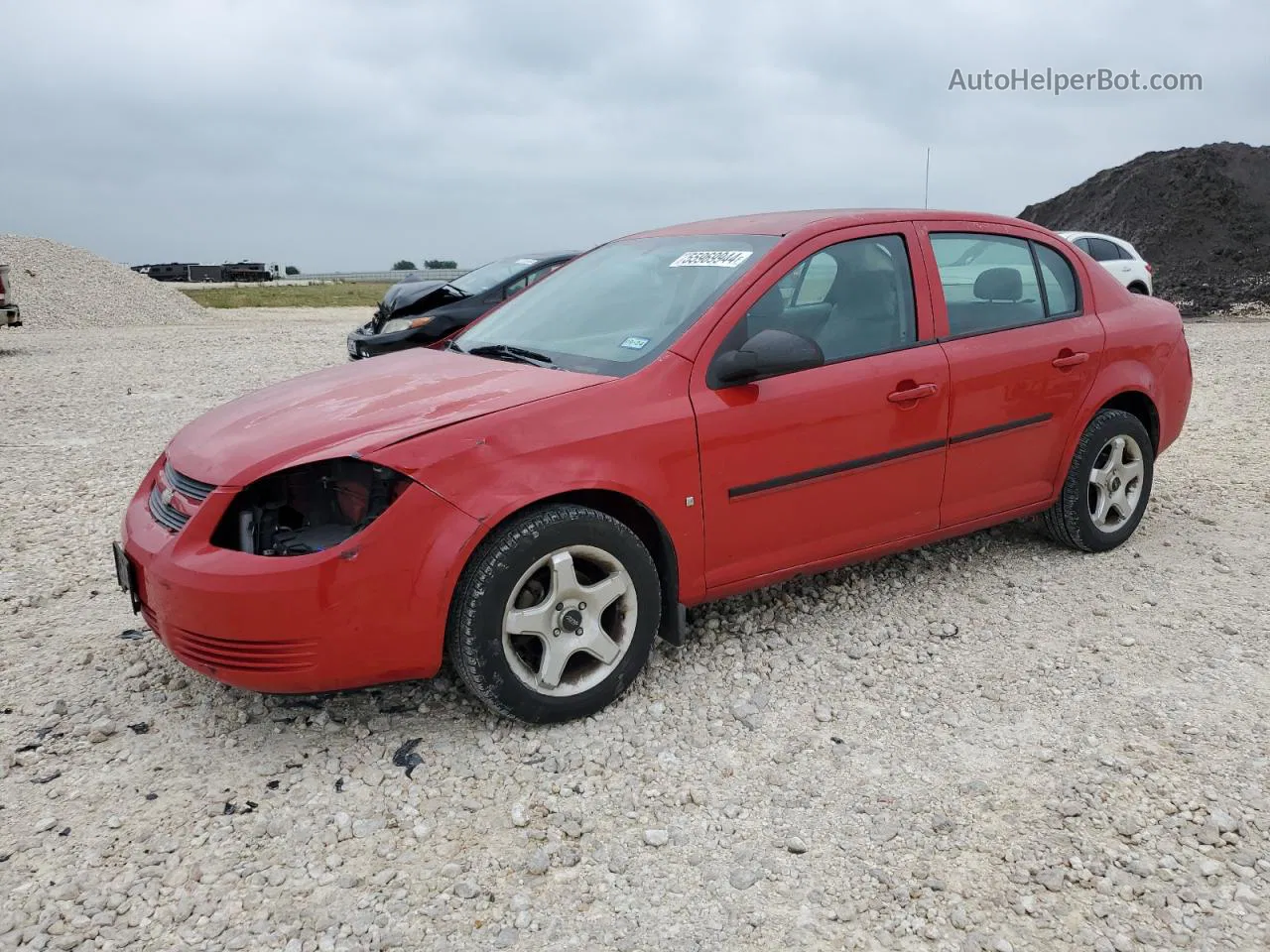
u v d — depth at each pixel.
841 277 4.00
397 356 4.39
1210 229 32.19
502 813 2.96
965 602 4.41
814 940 2.45
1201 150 35.28
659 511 3.46
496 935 2.48
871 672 3.79
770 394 3.69
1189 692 3.59
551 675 3.33
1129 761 3.16
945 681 3.71
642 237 4.71
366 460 3.03
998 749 3.26
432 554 3.08
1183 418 5.30
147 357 15.15
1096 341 4.68
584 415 3.34
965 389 4.20
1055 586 4.58
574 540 3.28
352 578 3.01
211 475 3.19
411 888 2.65
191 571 3.02
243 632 3.00
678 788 3.07
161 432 8.77
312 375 4.23
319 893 2.63
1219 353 13.84
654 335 3.72
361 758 3.25
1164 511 5.73
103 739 3.38
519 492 3.17
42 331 21.67
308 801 3.03
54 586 4.84
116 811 2.98
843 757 3.23
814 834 2.85
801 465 3.78
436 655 3.17
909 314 4.14
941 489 4.25
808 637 4.09
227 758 3.27
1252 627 4.11
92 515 6.11
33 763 3.24
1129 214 35.00
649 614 3.52
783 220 4.23
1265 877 2.62
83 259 27.97
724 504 3.63
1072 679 3.71
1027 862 2.71
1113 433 4.78
